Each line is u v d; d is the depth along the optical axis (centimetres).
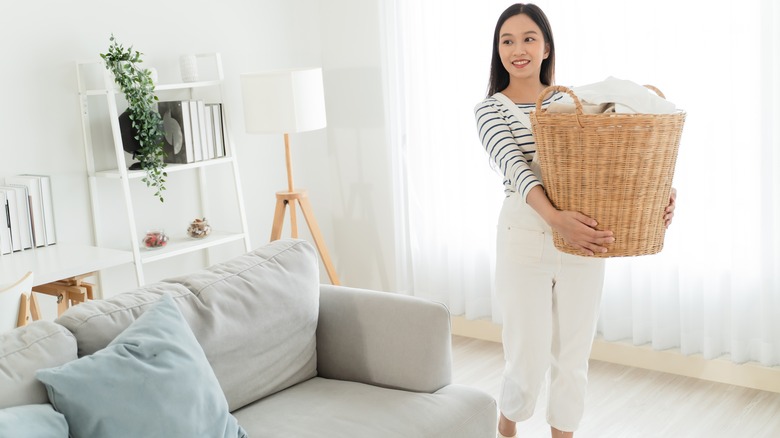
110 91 331
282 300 235
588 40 341
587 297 246
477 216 390
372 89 427
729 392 326
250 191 424
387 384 238
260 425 211
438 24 384
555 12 348
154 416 178
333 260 468
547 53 253
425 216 409
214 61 398
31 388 176
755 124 305
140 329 195
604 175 206
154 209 379
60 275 288
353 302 248
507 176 239
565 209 216
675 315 343
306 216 396
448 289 413
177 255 392
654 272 337
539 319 248
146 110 342
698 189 322
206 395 190
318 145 454
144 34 367
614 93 211
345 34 432
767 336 316
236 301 226
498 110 247
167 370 185
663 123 201
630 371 353
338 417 214
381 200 438
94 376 175
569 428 257
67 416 173
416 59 396
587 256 219
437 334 234
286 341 235
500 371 361
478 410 227
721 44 308
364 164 441
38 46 330
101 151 355
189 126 362
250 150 421
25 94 327
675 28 317
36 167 333
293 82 359
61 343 188
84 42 345
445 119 391
